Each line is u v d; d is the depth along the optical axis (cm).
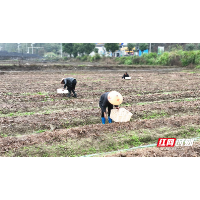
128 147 1469
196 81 4181
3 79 4038
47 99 2519
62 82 2648
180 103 2416
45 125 1723
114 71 6494
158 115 2059
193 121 1853
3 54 10538
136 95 2872
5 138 1466
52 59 11938
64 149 1385
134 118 1964
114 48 10819
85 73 5712
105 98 1655
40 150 1358
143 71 6656
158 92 3098
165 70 7062
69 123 1800
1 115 1942
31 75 4897
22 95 2684
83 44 12244
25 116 1895
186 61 8119
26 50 18900
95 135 1545
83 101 2450
